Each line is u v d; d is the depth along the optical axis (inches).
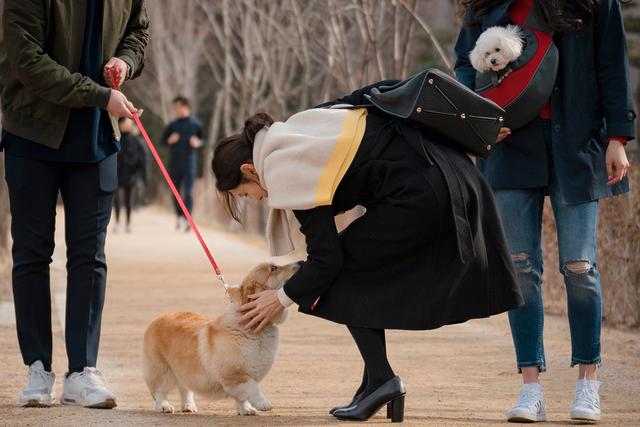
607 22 328.5
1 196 879.7
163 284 808.3
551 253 640.4
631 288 575.8
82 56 360.8
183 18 2153.1
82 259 366.0
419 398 378.9
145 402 384.8
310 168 300.8
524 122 330.0
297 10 1074.7
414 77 305.7
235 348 338.3
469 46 356.2
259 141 317.7
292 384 413.1
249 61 1339.8
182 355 352.5
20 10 342.6
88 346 364.8
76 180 364.8
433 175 297.1
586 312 332.8
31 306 362.3
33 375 360.5
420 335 550.6
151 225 1652.3
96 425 323.3
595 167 332.2
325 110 313.9
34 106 353.7
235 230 1498.5
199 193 2139.5
